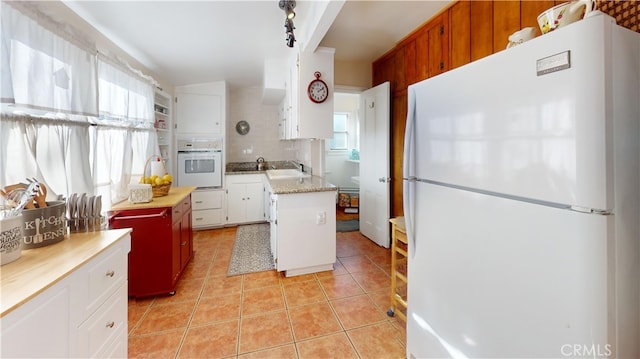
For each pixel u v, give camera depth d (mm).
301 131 2770
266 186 4246
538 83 843
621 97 771
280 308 2104
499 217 984
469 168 1098
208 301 2201
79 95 1707
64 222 1288
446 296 1248
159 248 2209
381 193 3375
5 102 1195
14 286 865
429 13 2480
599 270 744
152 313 2037
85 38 1746
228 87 4434
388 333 1817
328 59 2807
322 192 2674
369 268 2811
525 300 912
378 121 3381
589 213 748
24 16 1322
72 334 1008
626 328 797
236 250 3314
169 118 3771
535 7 1697
